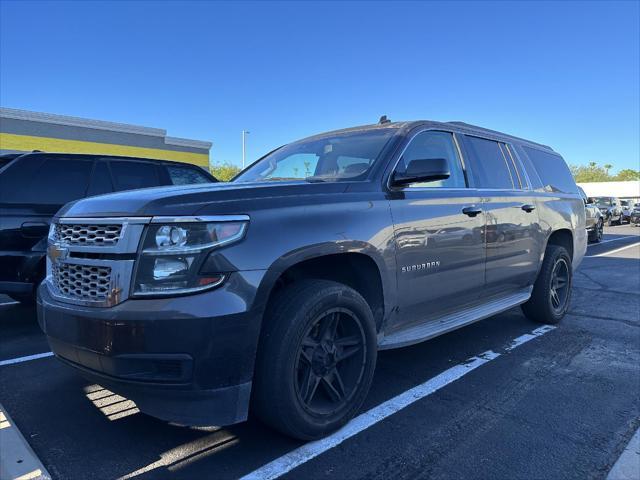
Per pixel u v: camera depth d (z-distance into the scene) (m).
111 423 3.04
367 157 3.53
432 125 4.02
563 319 5.78
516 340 4.89
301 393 2.71
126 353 2.29
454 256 3.76
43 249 5.03
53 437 2.87
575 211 5.89
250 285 2.40
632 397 3.51
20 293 4.96
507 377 3.88
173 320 2.25
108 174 5.74
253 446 2.76
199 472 2.51
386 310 3.23
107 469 2.53
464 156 4.27
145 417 3.12
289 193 2.81
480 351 4.54
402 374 3.93
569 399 3.46
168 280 2.30
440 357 4.36
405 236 3.30
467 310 4.23
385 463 2.61
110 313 2.32
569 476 2.52
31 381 3.76
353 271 3.20
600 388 3.67
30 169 5.14
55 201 5.23
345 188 3.09
